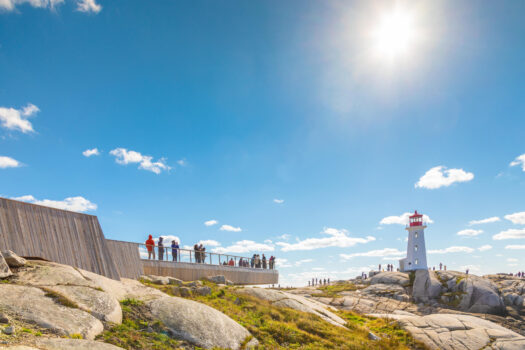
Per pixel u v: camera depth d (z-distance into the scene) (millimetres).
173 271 24016
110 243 18812
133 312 12211
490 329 22672
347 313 28312
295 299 22500
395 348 18406
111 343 9586
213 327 12711
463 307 47219
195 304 13844
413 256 62531
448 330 22328
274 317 17578
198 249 28297
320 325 18125
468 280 51062
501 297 49156
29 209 13672
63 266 12852
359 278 68125
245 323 15211
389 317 27188
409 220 64812
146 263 21641
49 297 10086
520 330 41000
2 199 12820
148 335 11031
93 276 13227
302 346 14539
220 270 29203
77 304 10414
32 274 11453
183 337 11664
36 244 13484
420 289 51375
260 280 35250
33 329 8422
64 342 7980
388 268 65375
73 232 15320
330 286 58750
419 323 23375
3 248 12258
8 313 8672
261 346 13320
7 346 7070
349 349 15766
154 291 15273
